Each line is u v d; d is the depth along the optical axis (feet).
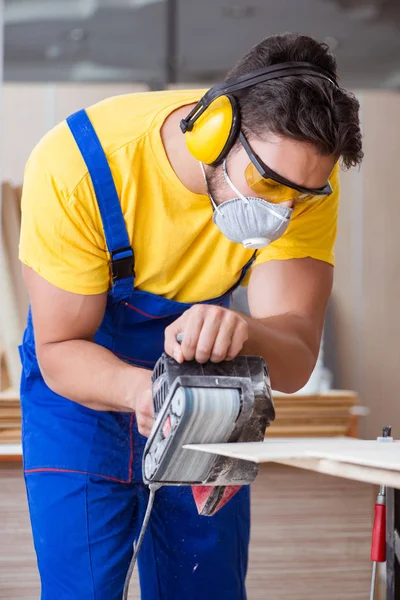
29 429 4.94
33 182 4.41
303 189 3.71
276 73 3.72
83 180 4.34
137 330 4.97
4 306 9.80
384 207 15.35
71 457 4.79
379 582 7.98
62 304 4.47
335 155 3.69
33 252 4.43
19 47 11.22
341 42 11.45
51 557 4.76
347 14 10.59
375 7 10.37
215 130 3.75
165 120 4.49
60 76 12.46
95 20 10.39
